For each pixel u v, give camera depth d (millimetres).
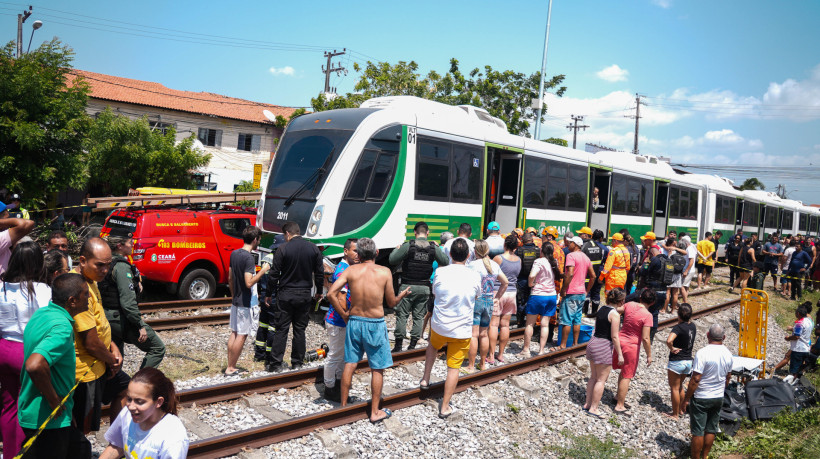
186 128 30875
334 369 6480
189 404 5898
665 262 10852
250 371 7297
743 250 18359
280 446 5230
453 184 11875
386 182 10578
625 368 7730
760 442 7254
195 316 9586
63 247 6188
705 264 18516
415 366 7926
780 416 7926
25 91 15859
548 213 14320
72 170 17016
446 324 6441
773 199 31969
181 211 11250
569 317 9617
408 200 10914
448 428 6254
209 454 4906
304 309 7344
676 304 14109
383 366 6039
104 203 11383
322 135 10562
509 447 6211
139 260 10320
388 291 6121
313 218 9805
